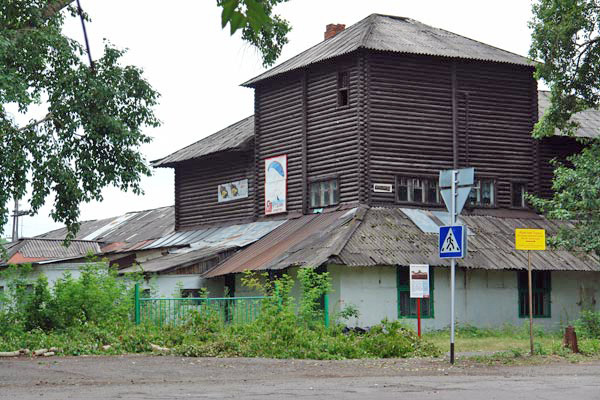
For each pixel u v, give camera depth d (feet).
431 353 67.05
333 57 107.04
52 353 64.95
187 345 67.87
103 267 83.35
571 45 100.48
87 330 73.26
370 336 69.41
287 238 104.73
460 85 110.73
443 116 109.19
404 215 103.40
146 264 114.21
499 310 102.58
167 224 162.40
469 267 95.45
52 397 37.24
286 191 115.14
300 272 84.64
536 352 63.52
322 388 41.57
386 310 96.02
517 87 114.42
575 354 63.82
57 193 94.38
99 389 41.24
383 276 96.37
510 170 113.09
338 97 108.47
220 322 74.95
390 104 106.52
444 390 40.50
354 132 105.70
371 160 104.94
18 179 91.61
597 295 109.91
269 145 119.14
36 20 92.22
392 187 105.40
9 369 53.06
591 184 95.14
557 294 106.83
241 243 110.93
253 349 65.36
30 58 90.99
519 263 98.68
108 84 95.81
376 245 94.63
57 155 94.02
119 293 79.56
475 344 81.35
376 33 110.52
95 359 61.31
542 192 115.65
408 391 40.04
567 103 102.32
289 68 113.29
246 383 44.75
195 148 138.62
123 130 94.38
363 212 101.65
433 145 108.27
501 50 118.11
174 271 107.14
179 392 39.58
